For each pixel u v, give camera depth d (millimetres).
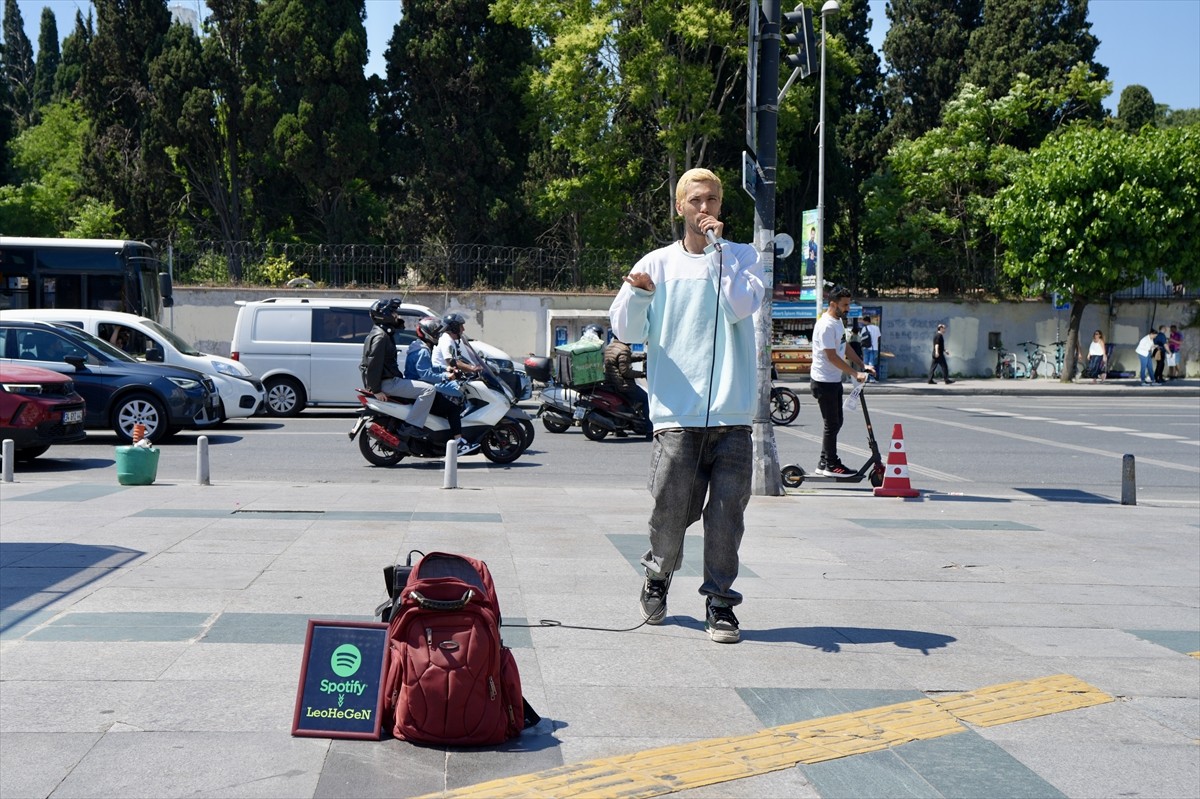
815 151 36625
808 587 6953
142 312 21344
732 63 34438
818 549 8336
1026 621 6238
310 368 20625
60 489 10695
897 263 38750
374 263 31547
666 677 5000
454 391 13688
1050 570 7793
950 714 4629
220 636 5414
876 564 7789
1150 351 33875
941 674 5168
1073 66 40875
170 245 30141
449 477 11539
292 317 20703
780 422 20281
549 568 7258
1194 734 4480
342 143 33719
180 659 5039
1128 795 3854
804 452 16188
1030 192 33281
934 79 43812
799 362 32000
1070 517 10547
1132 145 32312
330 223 34719
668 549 5629
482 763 3973
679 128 32625
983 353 37156
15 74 72375
